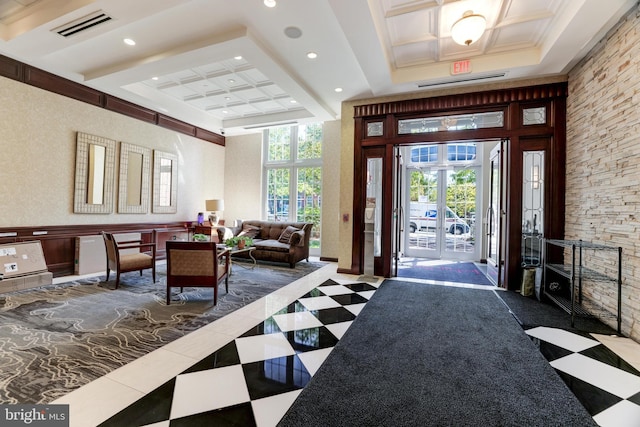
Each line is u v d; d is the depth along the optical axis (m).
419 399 1.82
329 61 4.07
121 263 4.19
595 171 3.34
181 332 2.78
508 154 4.40
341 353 2.41
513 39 3.63
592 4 2.68
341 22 3.04
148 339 2.62
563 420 1.66
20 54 3.88
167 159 6.50
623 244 2.86
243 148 7.94
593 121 3.39
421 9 3.10
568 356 2.40
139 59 4.12
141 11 2.97
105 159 5.29
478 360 2.31
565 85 4.07
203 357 2.32
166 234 6.42
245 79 5.13
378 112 5.08
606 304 3.11
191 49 3.68
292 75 4.33
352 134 5.36
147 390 1.89
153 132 6.20
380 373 2.12
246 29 3.37
